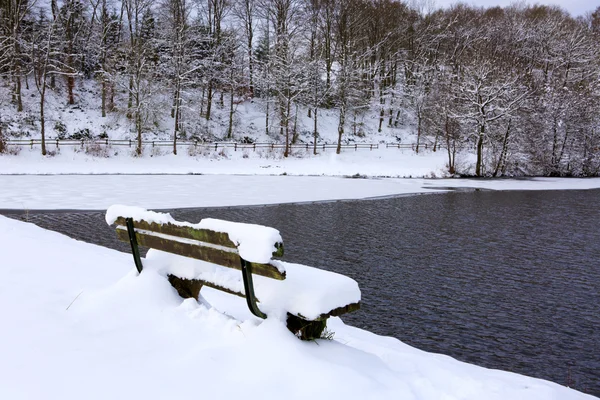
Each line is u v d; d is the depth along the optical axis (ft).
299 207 79.46
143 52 148.77
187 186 99.81
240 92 187.01
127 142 146.30
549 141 165.58
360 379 10.06
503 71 160.56
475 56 171.12
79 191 84.99
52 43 141.79
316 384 9.73
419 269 41.65
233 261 12.03
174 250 13.88
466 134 158.20
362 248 49.75
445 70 193.06
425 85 190.60
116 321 13.08
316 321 12.44
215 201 81.41
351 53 187.32
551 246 52.75
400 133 198.18
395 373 11.53
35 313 13.70
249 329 11.82
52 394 9.25
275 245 10.74
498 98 147.54
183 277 14.73
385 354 13.88
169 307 13.87
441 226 64.59
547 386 13.64
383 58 206.80
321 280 12.35
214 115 174.81
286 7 183.21
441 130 167.84
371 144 174.70
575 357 24.49
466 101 155.53
